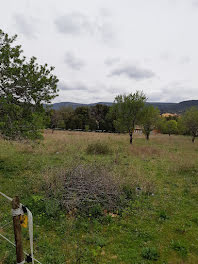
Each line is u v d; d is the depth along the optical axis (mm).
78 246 3564
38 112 6852
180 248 3646
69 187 5484
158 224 4512
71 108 54219
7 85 6293
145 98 17734
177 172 8812
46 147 12602
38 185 6004
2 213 4523
